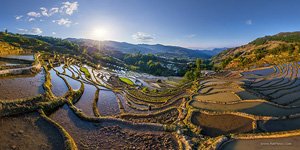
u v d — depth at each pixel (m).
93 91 54.91
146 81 130.12
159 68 191.00
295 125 28.31
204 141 23.61
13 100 28.03
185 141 23.52
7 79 42.69
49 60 94.06
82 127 26.50
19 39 154.62
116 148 21.83
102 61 195.50
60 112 30.89
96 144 22.41
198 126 29.25
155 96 64.94
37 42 176.75
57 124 24.98
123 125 27.95
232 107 37.59
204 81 76.62
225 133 27.33
